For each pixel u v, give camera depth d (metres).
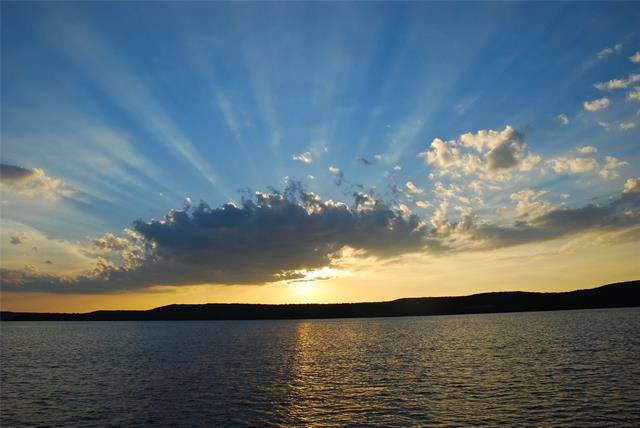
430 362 68.12
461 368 60.47
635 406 37.38
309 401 43.88
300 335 150.75
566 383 47.12
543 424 33.59
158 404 43.88
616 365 56.88
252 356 84.50
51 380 59.34
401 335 131.00
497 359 67.88
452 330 143.50
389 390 47.78
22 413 41.19
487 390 45.59
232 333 173.38
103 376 62.12
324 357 80.38
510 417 35.62
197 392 49.41
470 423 34.53
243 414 39.59
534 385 46.88
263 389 50.38
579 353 69.75
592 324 134.75
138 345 117.44
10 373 66.44
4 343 133.50
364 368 64.62
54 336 173.38
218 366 70.81
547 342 89.06
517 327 141.00
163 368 69.50
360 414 38.47
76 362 79.94
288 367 67.94
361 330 172.38
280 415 39.00
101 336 168.62
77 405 44.06
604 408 37.09
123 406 43.31
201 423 37.12
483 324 170.12
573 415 35.47
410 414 37.81
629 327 116.25
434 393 45.31
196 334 169.50
